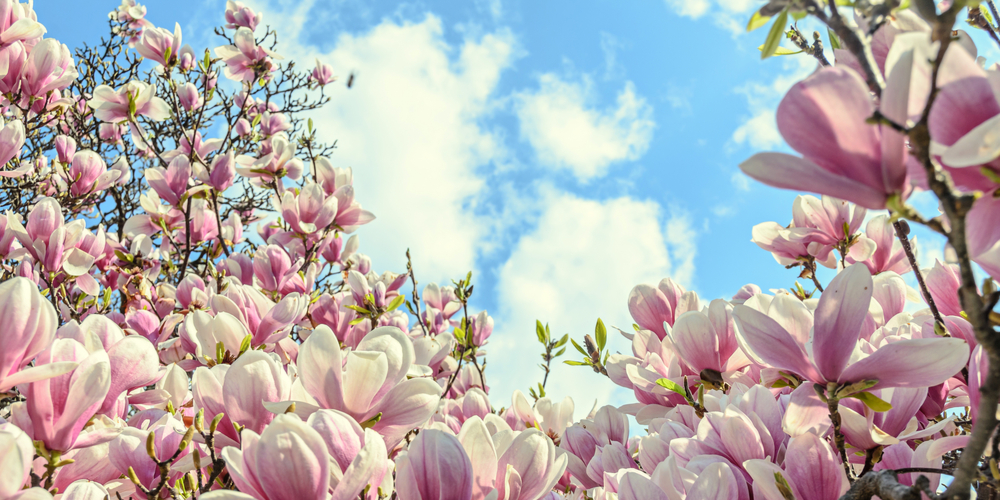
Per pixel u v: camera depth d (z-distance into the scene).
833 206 1.74
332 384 1.14
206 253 3.59
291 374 1.58
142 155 4.95
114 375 1.22
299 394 1.18
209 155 4.25
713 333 1.43
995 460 1.01
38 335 1.09
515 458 1.11
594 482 1.59
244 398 1.14
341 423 1.08
